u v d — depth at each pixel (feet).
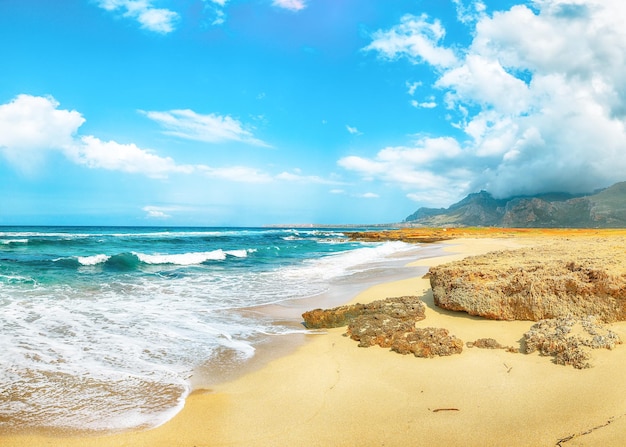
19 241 118.93
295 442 16.28
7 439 17.06
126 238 173.68
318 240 207.51
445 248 123.44
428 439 15.88
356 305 36.37
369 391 20.89
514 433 15.72
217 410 19.63
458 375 21.89
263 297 49.19
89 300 45.85
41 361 26.35
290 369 25.09
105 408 20.02
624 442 14.20
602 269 27.20
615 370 19.57
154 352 28.66
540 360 22.50
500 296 30.27
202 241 178.19
